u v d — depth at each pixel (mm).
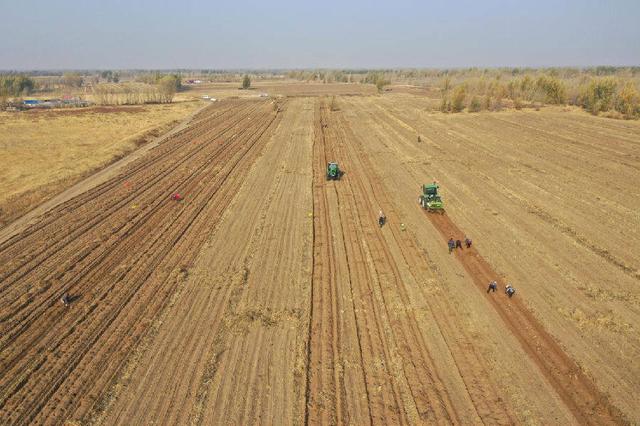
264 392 19219
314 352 21828
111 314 24609
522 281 27922
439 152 60625
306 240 33719
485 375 20250
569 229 35469
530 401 18797
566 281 27922
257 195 43750
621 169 51281
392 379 20094
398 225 36594
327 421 17859
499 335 22922
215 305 25422
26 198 41438
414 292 26766
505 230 35375
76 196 43438
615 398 18891
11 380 19844
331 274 28984
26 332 23125
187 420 17766
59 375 20172
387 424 17719
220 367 20688
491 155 58531
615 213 38719
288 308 25219
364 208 40438
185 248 32344
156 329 23312
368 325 23906
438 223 36906
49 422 17625
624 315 24469
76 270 29188
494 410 18328
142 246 32688
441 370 20578
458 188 45594
